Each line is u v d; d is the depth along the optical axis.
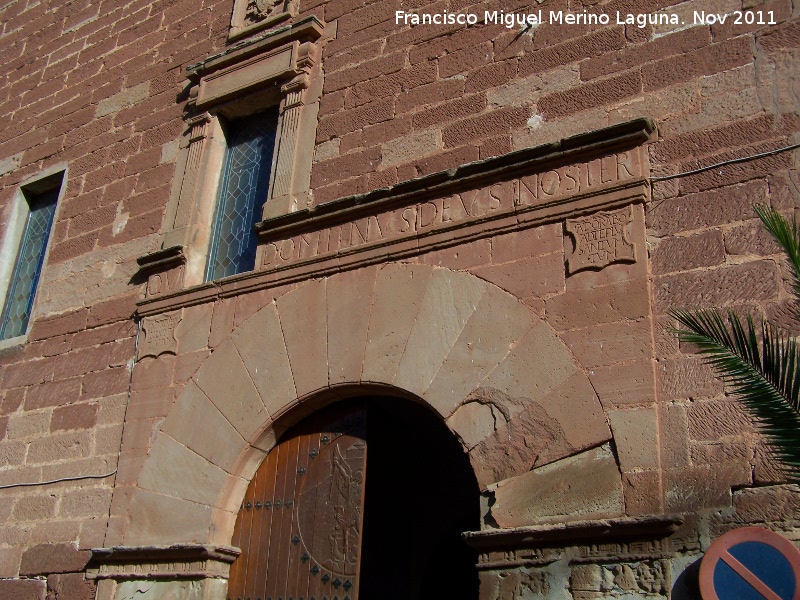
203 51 8.57
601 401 4.94
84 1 10.21
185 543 6.12
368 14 7.50
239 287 6.77
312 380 6.14
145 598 6.17
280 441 6.38
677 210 5.22
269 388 6.31
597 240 5.36
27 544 7.01
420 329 5.80
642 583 4.43
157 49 9.01
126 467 6.74
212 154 7.83
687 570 4.35
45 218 9.14
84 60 9.66
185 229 7.47
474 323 5.59
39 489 7.21
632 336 5.01
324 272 6.41
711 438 4.57
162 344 7.01
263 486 6.32
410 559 7.97
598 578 4.55
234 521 6.29
